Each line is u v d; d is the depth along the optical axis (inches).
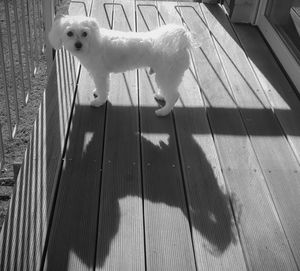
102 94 91.4
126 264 61.5
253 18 136.7
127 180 76.2
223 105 98.4
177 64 84.2
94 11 133.0
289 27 121.5
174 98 90.4
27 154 78.8
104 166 78.6
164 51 83.5
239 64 115.4
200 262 62.9
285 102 101.8
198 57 116.3
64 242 63.9
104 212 69.5
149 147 84.4
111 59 86.2
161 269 61.3
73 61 108.3
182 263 62.5
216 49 121.2
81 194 72.3
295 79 107.7
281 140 89.9
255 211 72.5
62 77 101.5
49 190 71.7
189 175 78.6
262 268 62.9
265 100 101.8
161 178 77.4
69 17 83.4
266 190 77.1
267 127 93.1
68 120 87.9
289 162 84.1
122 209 70.4
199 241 66.1
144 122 90.9
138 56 86.1
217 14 141.6
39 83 119.0
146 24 128.9
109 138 85.4
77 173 76.4
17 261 60.4
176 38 81.9
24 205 68.7
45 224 65.9
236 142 87.9
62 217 67.7
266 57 120.7
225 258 63.8
